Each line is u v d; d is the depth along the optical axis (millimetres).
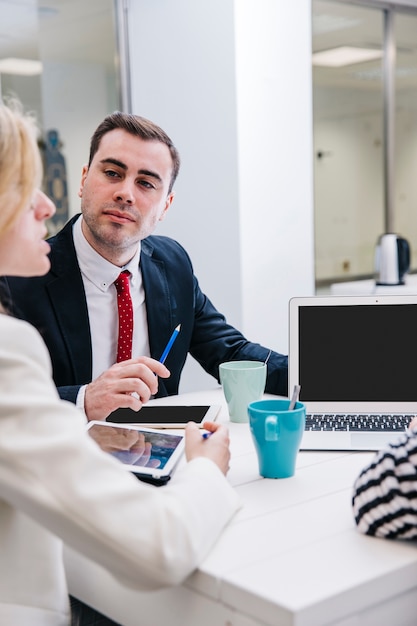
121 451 1280
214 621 922
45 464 840
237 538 1009
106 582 1087
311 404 1570
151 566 868
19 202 954
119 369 1543
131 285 1924
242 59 3404
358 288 4113
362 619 896
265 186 3557
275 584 880
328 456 1357
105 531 847
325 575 900
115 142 1796
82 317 1838
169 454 1266
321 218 4551
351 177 4664
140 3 3662
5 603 950
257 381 1587
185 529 906
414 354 1558
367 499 1002
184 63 3559
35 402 854
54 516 846
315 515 1087
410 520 964
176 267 2043
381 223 4855
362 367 1568
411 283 4254
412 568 936
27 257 1010
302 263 3750
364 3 4500
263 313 3604
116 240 1803
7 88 3479
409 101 4910
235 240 3490
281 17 3541
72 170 3693
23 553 969
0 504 946
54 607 997
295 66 3627
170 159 1862
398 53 4770
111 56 3729
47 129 3594
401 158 4906
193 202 3627
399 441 992
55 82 3594
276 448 1229
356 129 4648
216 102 3473
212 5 3424
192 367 3613
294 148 3654
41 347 908
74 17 3596
